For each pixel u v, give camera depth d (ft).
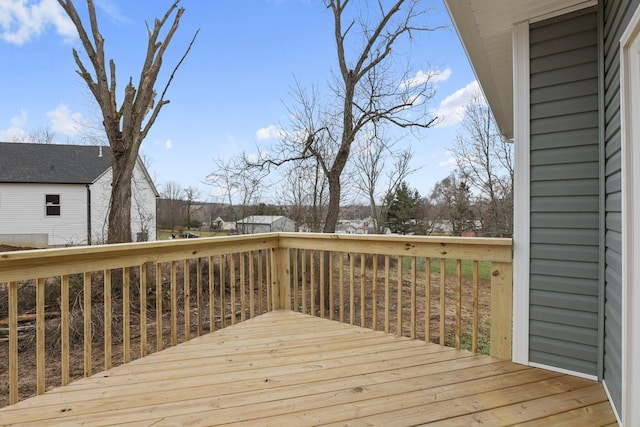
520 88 7.96
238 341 9.77
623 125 5.52
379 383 7.32
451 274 29.27
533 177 7.85
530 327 7.97
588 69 7.21
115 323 15.92
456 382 7.31
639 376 5.21
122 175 19.17
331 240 11.41
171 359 8.62
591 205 7.22
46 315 16.03
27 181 46.24
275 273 12.87
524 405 6.42
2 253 6.31
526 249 7.95
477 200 37.29
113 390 7.13
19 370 12.50
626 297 5.50
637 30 4.97
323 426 5.89
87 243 26.27
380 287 25.62
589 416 6.05
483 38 8.85
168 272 21.74
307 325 11.07
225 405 6.55
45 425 5.93
